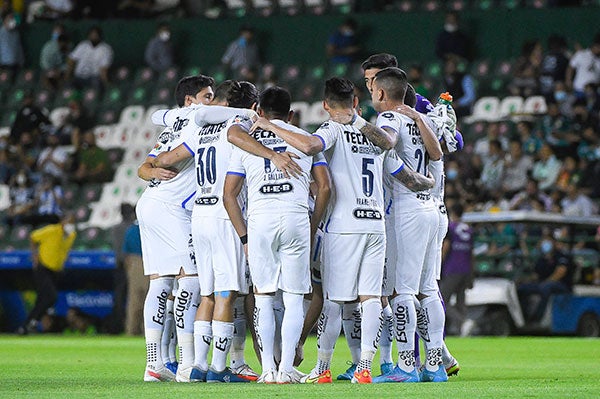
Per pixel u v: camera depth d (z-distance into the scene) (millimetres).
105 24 89250
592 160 68062
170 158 28062
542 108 74875
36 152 80625
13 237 73750
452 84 75375
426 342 27859
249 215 26375
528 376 30484
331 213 26469
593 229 64688
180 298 28328
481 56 81062
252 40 84250
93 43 86438
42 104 86562
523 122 69438
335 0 86812
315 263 28047
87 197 77438
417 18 82062
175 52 87375
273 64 85250
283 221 25953
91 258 66250
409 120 27469
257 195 26234
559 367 35062
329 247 26469
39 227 73625
